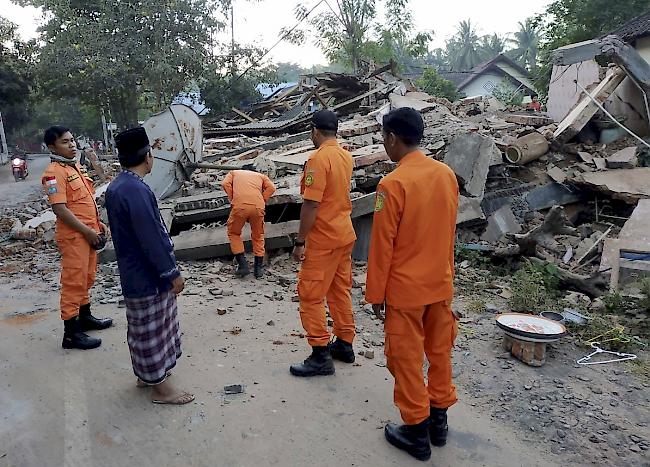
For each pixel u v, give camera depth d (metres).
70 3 23.58
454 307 5.72
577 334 4.97
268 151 10.73
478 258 7.47
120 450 3.15
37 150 51.88
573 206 9.11
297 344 4.65
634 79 9.66
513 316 4.79
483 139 8.70
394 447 3.20
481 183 8.43
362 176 8.32
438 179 2.96
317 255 3.89
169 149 8.98
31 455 3.11
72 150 4.49
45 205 12.98
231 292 6.01
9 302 5.85
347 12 25.52
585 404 3.78
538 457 3.18
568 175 9.13
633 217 7.16
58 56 22.42
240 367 4.20
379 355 4.52
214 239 7.41
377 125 11.55
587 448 3.28
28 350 4.52
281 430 3.34
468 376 4.22
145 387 3.84
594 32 21.62
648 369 4.32
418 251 2.94
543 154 9.63
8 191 17.55
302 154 9.88
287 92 20.55
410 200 2.89
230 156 11.20
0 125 31.44
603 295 6.02
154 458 3.08
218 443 3.21
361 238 7.75
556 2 22.62
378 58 25.59
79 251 4.40
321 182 3.78
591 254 7.30
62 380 3.99
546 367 4.37
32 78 26.27
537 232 7.33
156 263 3.31
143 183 3.37
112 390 3.83
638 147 9.48
